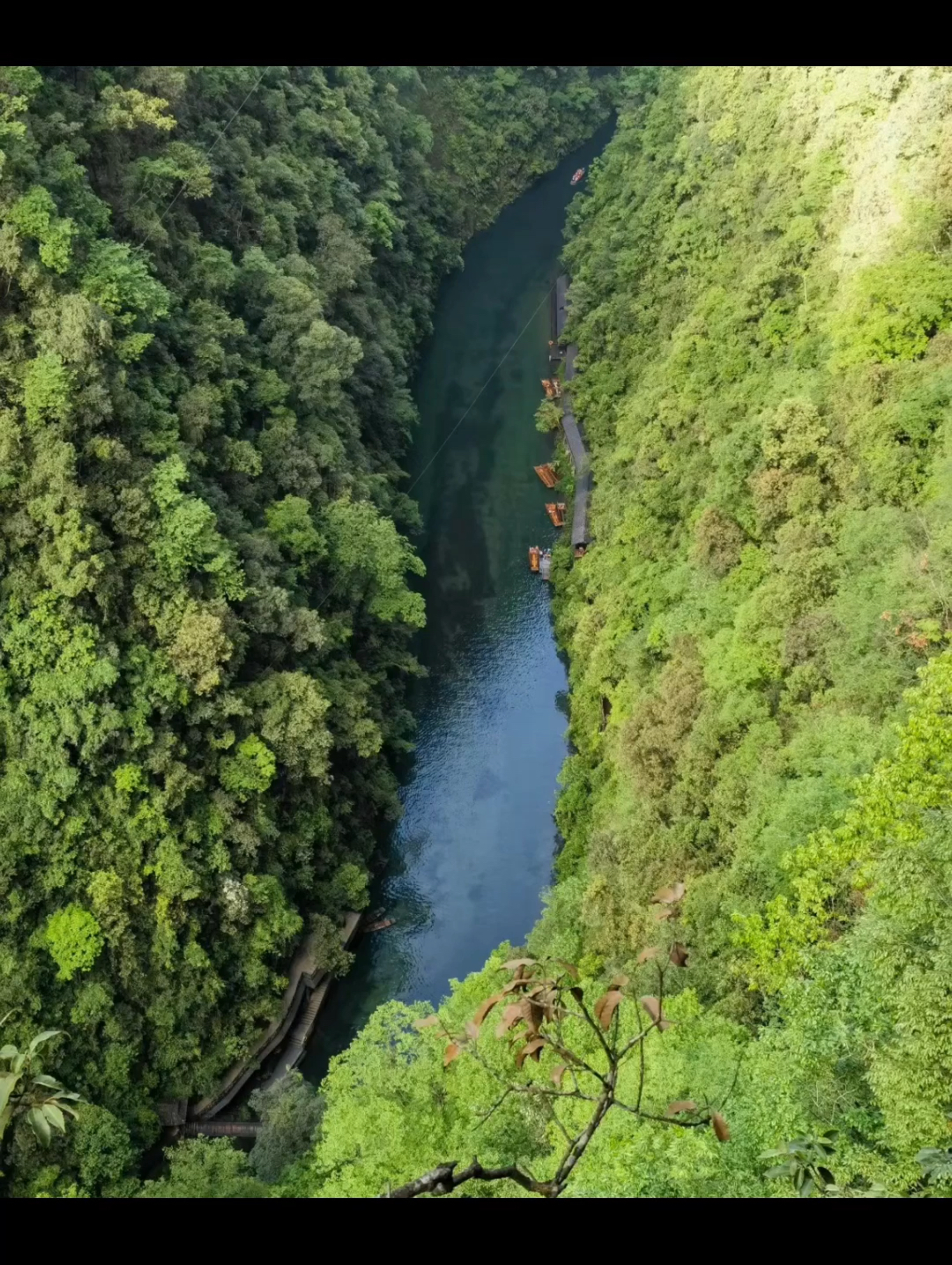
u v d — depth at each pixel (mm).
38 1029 53906
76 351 58938
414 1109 39344
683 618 61406
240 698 62594
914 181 60906
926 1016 26641
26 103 63438
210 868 59750
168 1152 48250
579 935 52438
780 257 68625
